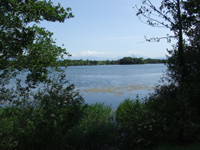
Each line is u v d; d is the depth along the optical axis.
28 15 5.36
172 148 5.17
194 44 6.69
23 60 5.57
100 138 6.63
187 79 6.34
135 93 21.55
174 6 7.39
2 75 5.33
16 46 5.13
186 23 7.39
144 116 6.04
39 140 5.04
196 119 5.63
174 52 7.12
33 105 5.46
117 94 21.12
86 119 8.45
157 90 7.09
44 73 5.84
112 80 40.25
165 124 5.73
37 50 5.78
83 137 6.23
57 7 6.75
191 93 5.94
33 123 5.23
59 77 5.83
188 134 5.45
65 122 5.30
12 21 5.03
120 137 6.40
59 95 5.61
